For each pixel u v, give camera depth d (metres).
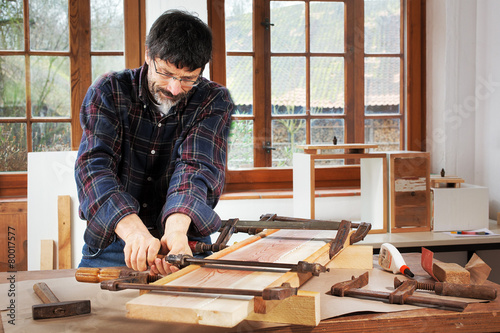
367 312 0.79
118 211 1.01
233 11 1.65
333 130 1.79
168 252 1.00
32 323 0.75
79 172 1.11
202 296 0.65
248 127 1.72
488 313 0.79
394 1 1.76
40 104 1.56
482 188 2.00
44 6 1.56
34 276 1.04
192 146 1.20
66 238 1.46
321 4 1.69
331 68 1.74
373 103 1.83
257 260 0.87
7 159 1.52
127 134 1.22
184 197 1.08
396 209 1.96
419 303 0.82
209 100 1.27
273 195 1.74
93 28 1.68
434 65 1.87
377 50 1.79
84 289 0.93
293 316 0.70
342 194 1.91
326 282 0.97
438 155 2.03
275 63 1.70
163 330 0.71
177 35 1.03
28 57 1.56
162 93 1.14
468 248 1.87
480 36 1.87
